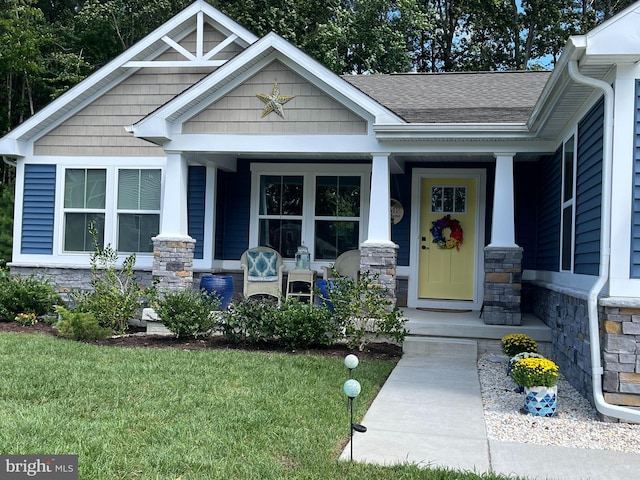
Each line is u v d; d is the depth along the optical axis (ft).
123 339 27.86
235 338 26.66
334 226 36.06
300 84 29.40
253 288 34.30
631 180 17.58
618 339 17.30
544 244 30.76
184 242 30.50
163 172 36.09
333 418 15.98
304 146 29.32
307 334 25.59
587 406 18.65
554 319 25.52
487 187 34.47
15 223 37.24
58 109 36.29
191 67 36.32
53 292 33.91
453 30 83.66
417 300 34.81
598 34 16.80
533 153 27.99
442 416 17.03
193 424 14.96
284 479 12.00
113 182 36.47
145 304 32.94
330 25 67.51
